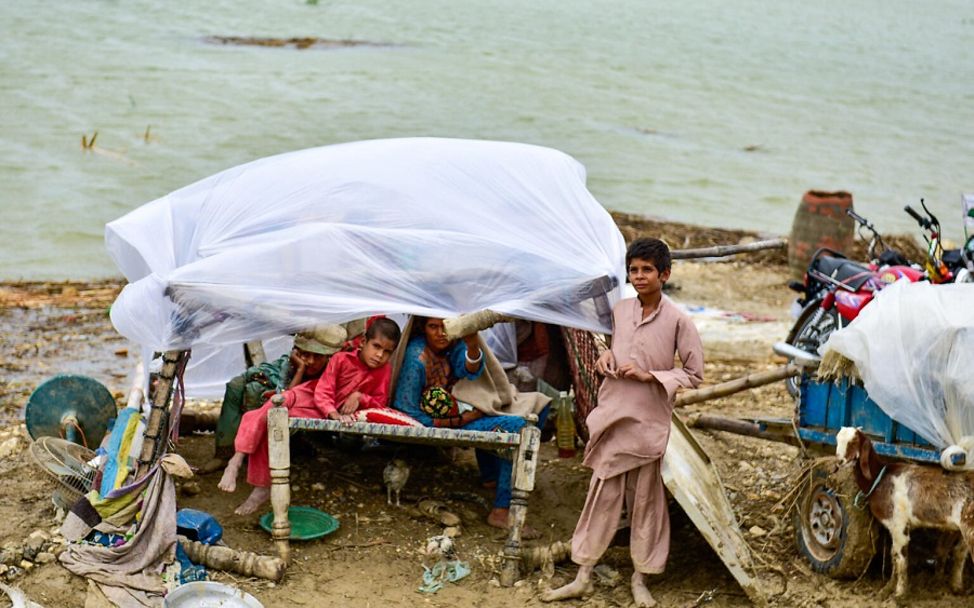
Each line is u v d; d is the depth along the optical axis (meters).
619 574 5.67
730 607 5.39
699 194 18.36
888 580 5.47
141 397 6.62
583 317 5.75
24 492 6.29
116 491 5.43
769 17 39.25
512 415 6.05
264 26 30.67
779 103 26.06
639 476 5.40
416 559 5.79
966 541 5.02
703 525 5.29
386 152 6.39
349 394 5.98
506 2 37.41
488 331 7.12
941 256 6.61
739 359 9.97
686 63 29.91
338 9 34.06
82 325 10.70
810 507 5.71
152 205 6.59
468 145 6.54
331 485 6.54
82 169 17.12
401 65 26.86
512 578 5.59
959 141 23.45
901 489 5.17
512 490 5.64
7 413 8.12
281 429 5.54
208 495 6.34
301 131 20.39
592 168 19.58
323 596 5.37
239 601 5.11
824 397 5.97
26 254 13.39
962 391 5.08
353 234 5.71
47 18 28.81
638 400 5.38
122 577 5.27
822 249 7.43
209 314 5.49
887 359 5.29
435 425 6.03
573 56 29.50
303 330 5.76
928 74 30.78
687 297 12.39
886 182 20.02
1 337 10.20
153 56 25.75
